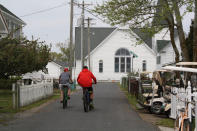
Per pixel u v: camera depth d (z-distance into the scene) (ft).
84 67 47.32
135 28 61.16
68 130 31.53
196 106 27.25
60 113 44.21
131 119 39.47
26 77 95.66
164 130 33.09
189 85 30.19
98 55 185.47
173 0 53.98
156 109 45.37
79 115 42.29
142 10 59.11
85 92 46.03
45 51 76.84
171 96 41.39
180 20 56.85
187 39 81.25
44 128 32.50
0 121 36.91
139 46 184.24
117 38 185.37
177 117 27.81
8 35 57.06
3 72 59.11
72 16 97.19
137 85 63.46
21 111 46.14
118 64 185.16
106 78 184.85
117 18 59.82
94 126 33.96
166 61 137.59
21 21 141.18
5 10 125.39
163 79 51.65
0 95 74.13
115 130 31.94
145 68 184.14
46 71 85.61
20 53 56.65
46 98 70.18
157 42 157.17
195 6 53.31
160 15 55.42
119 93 85.97
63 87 50.75
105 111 46.96
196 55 59.00
